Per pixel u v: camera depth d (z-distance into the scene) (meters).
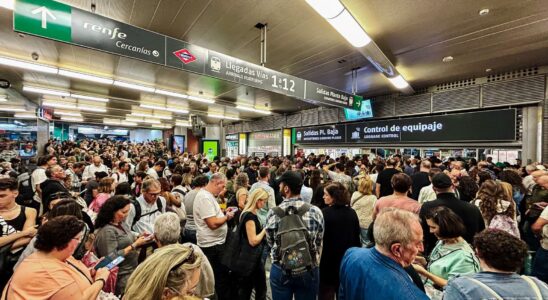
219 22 4.35
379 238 1.21
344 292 1.28
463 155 7.66
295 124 13.60
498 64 6.16
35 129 11.23
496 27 4.36
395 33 4.59
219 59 3.99
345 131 11.05
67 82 7.86
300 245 1.75
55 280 1.29
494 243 1.10
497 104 6.86
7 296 1.25
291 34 4.77
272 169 5.64
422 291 1.16
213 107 12.46
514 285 1.03
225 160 7.33
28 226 2.18
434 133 8.14
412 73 6.91
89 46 2.76
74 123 22.55
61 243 1.35
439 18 4.08
